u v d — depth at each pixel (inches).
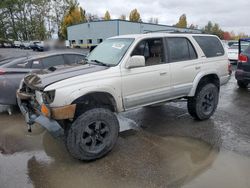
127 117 223.6
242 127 197.3
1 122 215.8
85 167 142.6
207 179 128.9
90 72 148.6
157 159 149.7
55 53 261.7
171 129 195.2
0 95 227.5
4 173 137.0
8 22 2529.5
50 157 154.6
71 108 136.6
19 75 236.5
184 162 145.6
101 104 155.4
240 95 301.9
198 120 213.2
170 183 126.4
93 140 146.5
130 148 164.1
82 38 1897.1
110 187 124.5
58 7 2645.2
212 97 213.8
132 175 134.0
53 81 138.4
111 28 1668.3
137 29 1685.5
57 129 140.3
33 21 2605.8
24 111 162.4
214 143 169.3
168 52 183.9
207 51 210.4
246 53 309.7
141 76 165.8
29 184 127.4
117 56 165.6
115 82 153.3
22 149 165.3
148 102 174.7
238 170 136.4
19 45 2080.5
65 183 128.1
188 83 195.6
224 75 223.5
